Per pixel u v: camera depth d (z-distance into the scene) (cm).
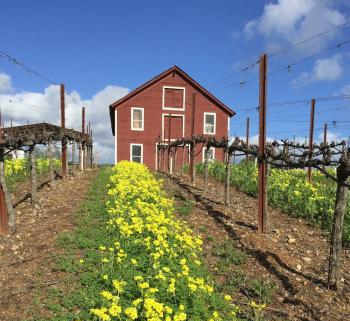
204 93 2711
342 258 691
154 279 518
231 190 1419
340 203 544
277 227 882
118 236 720
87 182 1548
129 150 2627
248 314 480
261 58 805
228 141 1070
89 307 453
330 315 475
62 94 1609
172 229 779
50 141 1314
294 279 584
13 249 682
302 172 1895
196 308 450
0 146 762
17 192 1205
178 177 1828
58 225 832
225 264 656
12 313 451
